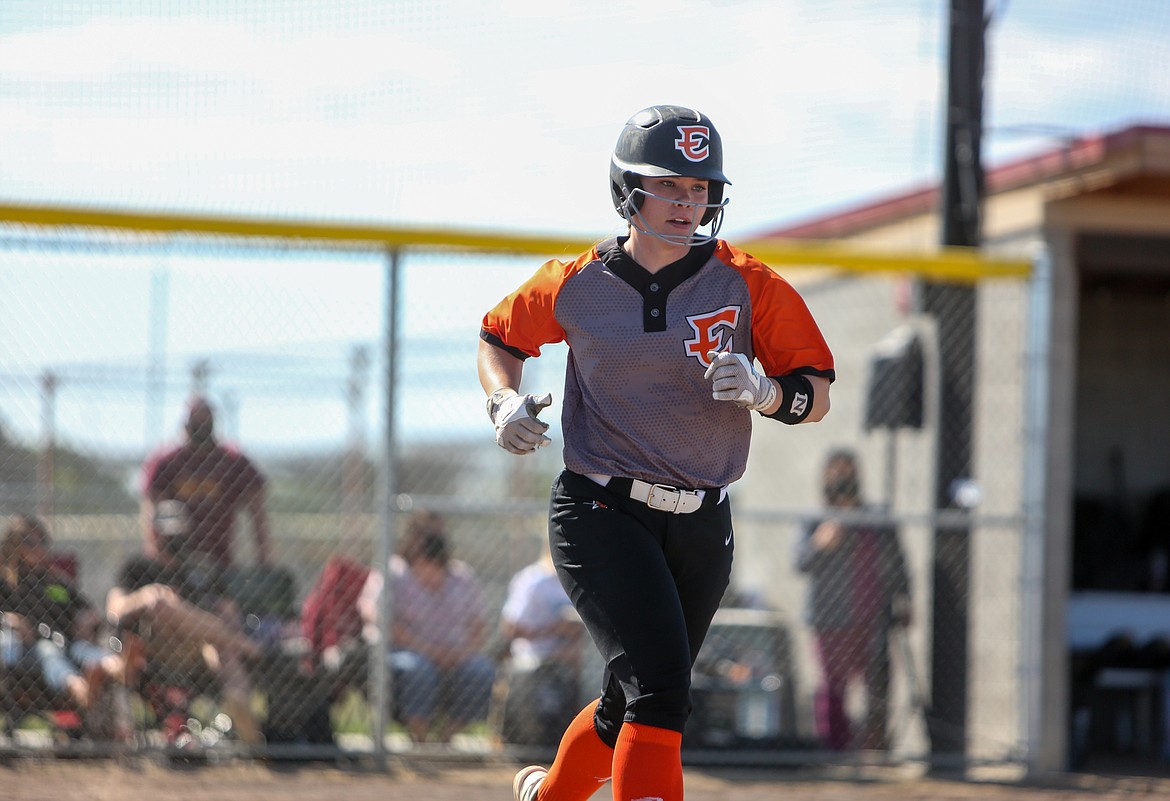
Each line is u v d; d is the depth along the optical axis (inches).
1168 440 1459.2
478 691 998.4
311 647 954.7
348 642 960.3
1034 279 1000.2
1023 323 1028.5
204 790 834.2
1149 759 1173.7
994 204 1204.5
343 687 953.5
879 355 1066.7
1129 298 1461.6
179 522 937.5
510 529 1307.8
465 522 1381.6
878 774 989.8
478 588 1018.7
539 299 497.4
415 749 950.4
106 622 951.6
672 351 482.6
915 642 1167.0
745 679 1013.2
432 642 988.6
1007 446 1128.8
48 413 990.4
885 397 1059.3
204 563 941.8
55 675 914.7
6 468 989.2
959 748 1027.3
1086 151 1089.4
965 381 1064.2
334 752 923.4
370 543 1210.0
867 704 1018.7
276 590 956.6
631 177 480.7
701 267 491.2
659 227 481.4
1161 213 1144.8
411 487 1412.4
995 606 1122.7
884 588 1029.2
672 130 477.7
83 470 1026.1
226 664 924.6
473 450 1429.6
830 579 1026.7
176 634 916.6
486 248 957.2
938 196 1101.1
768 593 1525.6
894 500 1186.0
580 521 488.4
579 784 522.3
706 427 490.0
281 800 810.8
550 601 1010.1
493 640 1170.0
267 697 933.2
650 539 485.7
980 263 997.2
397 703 965.2
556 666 982.4
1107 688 1231.5
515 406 463.5
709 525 497.7
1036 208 1143.0
